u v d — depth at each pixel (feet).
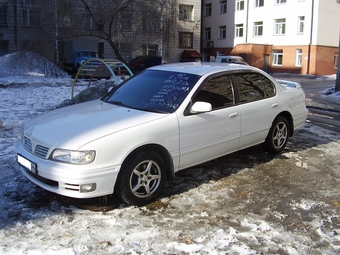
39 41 83.66
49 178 12.78
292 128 21.56
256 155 20.76
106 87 34.91
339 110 40.55
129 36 98.27
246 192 15.62
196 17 136.36
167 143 14.52
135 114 14.82
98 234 11.94
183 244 11.43
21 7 108.78
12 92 51.16
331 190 16.16
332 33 115.14
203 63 19.94
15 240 11.44
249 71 18.95
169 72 17.71
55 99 44.60
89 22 90.33
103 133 13.16
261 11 127.65
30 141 14.01
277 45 123.85
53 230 12.11
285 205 14.52
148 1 89.92
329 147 22.98
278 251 11.23
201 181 16.74
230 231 12.32
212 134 16.28
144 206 14.07
